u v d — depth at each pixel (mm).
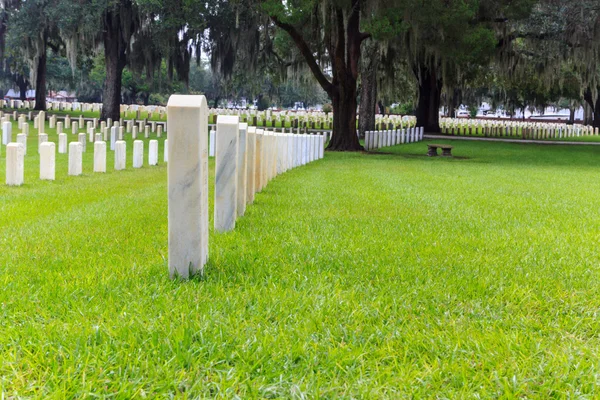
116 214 8688
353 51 32562
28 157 20094
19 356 3117
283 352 3223
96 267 5129
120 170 17844
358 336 3547
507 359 3211
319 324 3703
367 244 6516
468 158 30250
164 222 7895
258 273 4957
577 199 12336
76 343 3238
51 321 3686
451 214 9469
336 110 33438
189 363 3064
